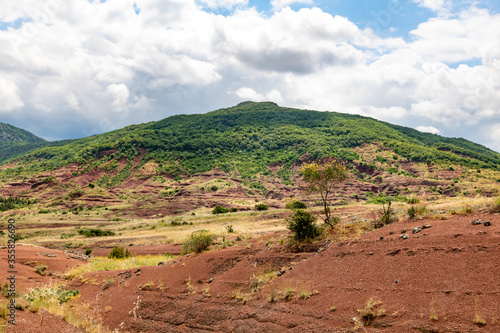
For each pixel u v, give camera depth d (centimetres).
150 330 1009
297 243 1291
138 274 1489
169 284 1283
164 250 2736
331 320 753
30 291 1293
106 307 1234
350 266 955
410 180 18238
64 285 1590
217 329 907
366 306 740
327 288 888
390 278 820
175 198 17225
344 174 1538
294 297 905
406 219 1228
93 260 2295
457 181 17075
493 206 1083
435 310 657
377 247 998
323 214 2548
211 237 1862
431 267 794
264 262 1213
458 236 880
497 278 674
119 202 16312
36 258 2083
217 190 18775
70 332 859
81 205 15162
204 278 1260
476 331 571
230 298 1041
